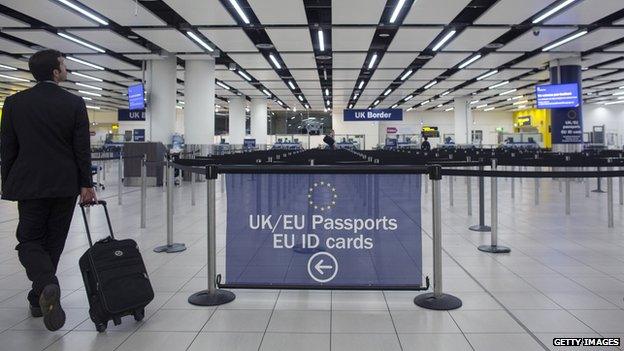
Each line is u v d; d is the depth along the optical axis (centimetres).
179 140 1145
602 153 861
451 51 1130
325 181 262
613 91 2058
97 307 221
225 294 276
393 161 546
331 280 263
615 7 786
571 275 322
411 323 235
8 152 228
